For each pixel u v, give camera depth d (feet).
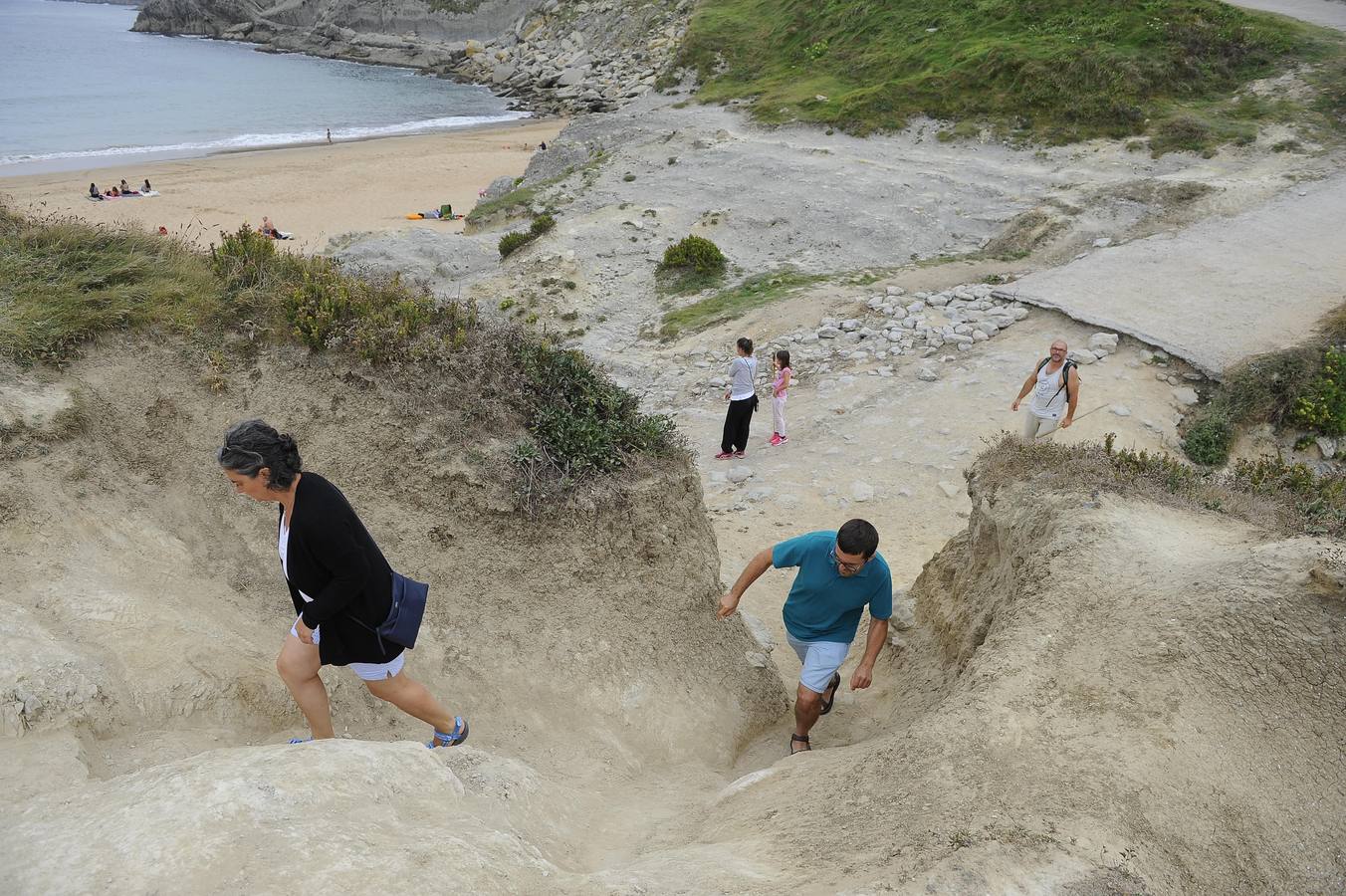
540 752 18.60
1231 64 91.66
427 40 277.44
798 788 15.01
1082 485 21.44
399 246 84.58
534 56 231.09
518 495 21.79
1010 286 61.31
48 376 20.24
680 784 18.93
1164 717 13.15
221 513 20.40
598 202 92.99
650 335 67.31
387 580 14.26
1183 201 72.28
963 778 12.50
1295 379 48.37
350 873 9.30
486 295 74.18
